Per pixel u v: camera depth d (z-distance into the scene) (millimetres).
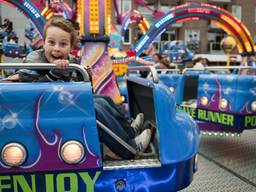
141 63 8750
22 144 1851
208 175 3637
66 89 1909
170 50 18141
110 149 2225
